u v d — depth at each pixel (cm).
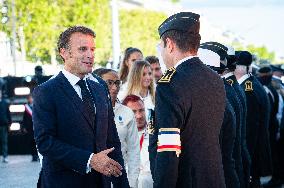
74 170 411
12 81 1619
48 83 419
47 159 420
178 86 388
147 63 671
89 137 417
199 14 414
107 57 3098
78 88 424
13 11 2431
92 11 2872
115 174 407
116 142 453
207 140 397
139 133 619
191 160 391
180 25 405
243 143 651
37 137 411
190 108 390
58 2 2748
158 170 383
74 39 420
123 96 679
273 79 1194
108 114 448
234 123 485
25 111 1519
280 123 1121
